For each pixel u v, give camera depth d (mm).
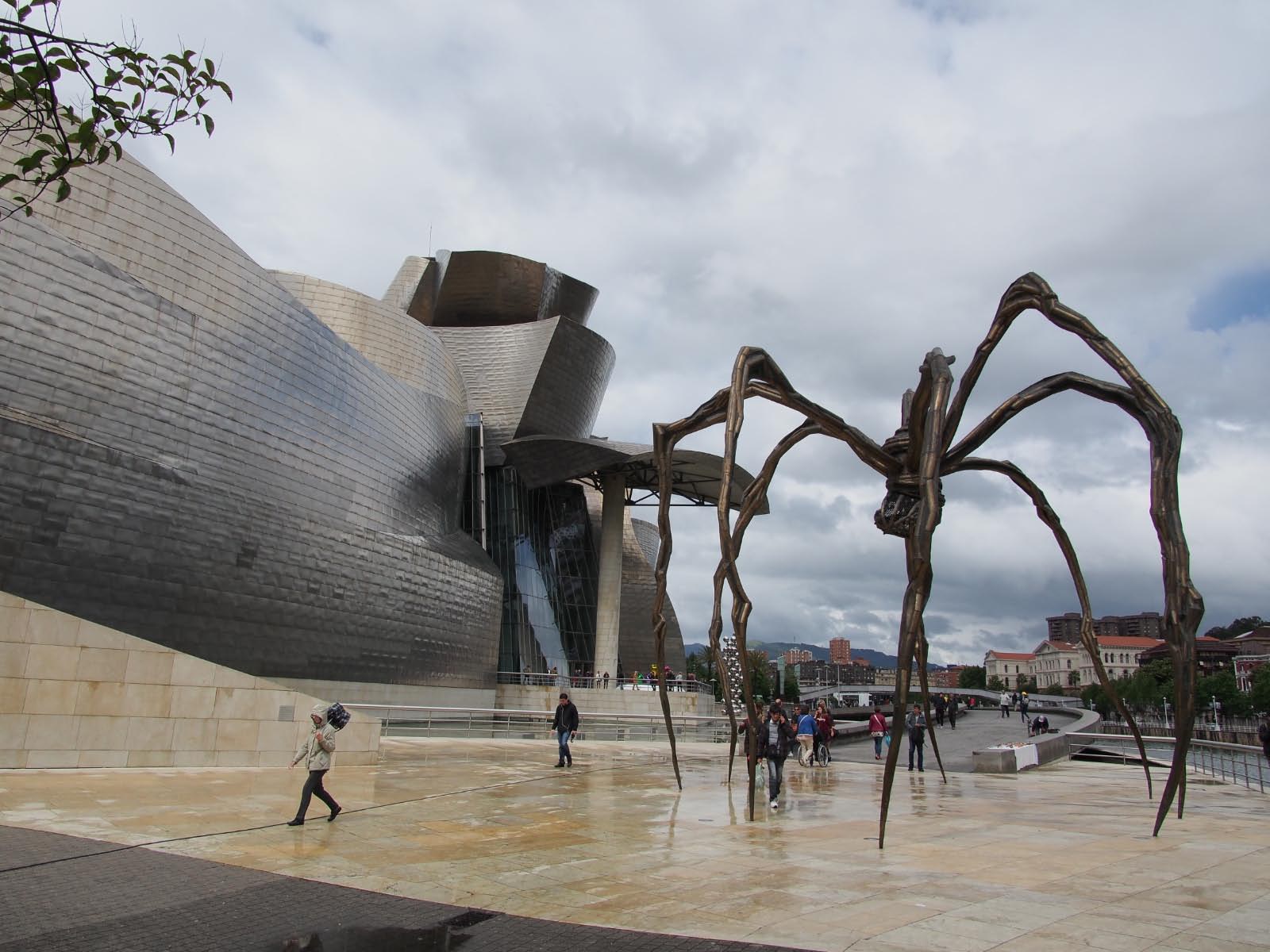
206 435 22328
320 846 8078
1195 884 6637
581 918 5676
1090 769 20359
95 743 13180
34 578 17953
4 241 18141
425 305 52000
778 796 12578
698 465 44500
